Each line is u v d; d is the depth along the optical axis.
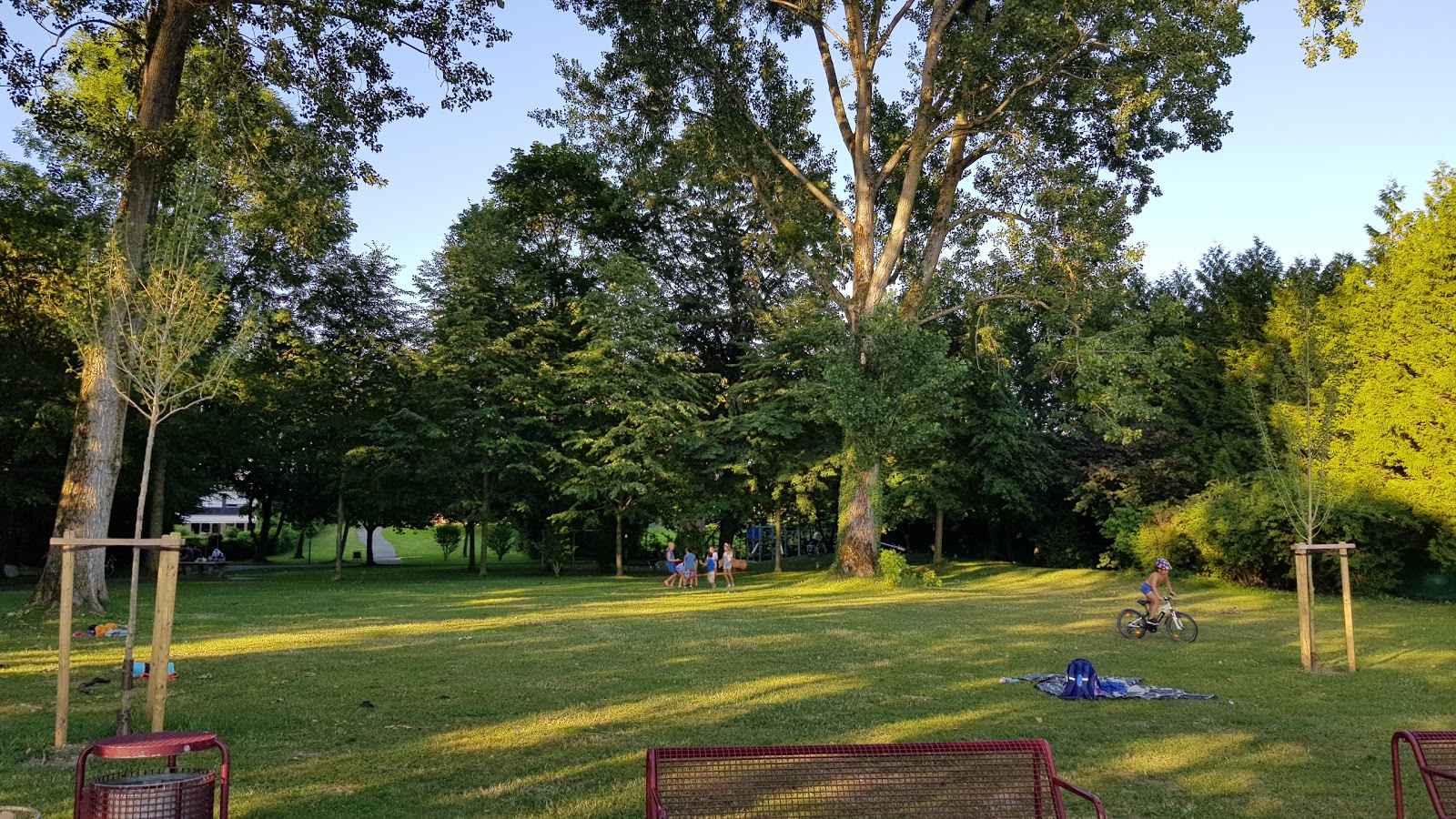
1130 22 24.44
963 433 38.44
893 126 32.69
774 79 29.95
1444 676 11.95
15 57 17.92
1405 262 25.03
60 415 27.62
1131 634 16.22
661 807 4.35
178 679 11.32
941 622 18.80
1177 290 44.25
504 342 37.28
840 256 31.80
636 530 47.62
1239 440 32.94
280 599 25.33
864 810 4.73
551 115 30.50
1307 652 12.53
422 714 9.24
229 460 39.88
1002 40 25.22
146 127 17.91
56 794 6.38
